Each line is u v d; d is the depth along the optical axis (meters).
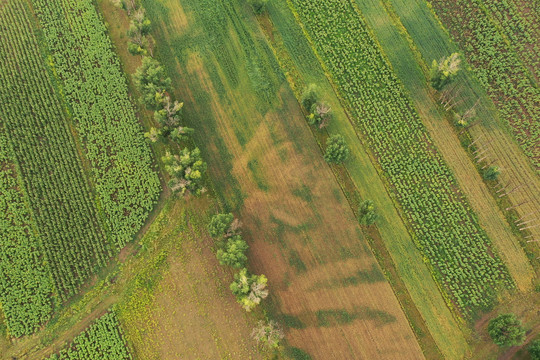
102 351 50.12
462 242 53.00
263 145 56.75
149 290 51.97
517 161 55.62
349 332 50.72
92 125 57.12
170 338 50.75
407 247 53.00
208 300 51.78
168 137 54.97
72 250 52.34
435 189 55.00
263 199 54.84
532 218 53.59
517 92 58.31
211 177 55.56
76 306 51.34
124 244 53.38
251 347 50.50
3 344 49.97
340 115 57.94
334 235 53.59
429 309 50.94
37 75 58.50
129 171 55.69
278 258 53.09
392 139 57.00
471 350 49.31
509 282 51.31
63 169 55.19
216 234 49.06
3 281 51.25
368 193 55.00
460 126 56.72
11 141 55.62
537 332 49.38
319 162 56.03
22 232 52.72
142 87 53.59
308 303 51.62
